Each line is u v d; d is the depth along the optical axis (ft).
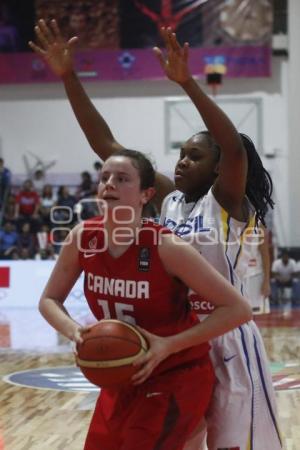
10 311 52.60
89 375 9.48
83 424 19.61
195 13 67.31
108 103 69.10
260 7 66.80
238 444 11.21
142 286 9.87
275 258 61.57
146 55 68.18
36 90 69.56
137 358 9.34
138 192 9.95
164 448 9.77
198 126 68.33
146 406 9.93
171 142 68.80
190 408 10.07
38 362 30.89
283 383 25.40
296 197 65.21
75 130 69.41
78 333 9.66
